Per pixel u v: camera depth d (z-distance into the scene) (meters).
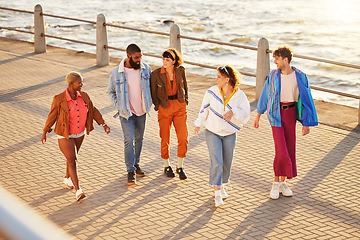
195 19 36.81
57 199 5.45
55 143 7.41
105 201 5.41
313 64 20.97
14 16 35.66
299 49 25.95
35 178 6.05
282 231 4.68
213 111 5.24
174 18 37.34
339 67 20.38
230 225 4.82
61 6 43.38
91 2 46.38
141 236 4.56
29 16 35.78
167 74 5.91
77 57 13.90
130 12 40.59
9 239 0.47
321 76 18.98
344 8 42.22
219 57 22.83
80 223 4.84
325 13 39.62
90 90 10.45
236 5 45.31
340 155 6.94
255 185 5.89
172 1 48.06
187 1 48.31
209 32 31.47
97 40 12.82
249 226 4.80
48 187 5.79
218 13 40.31
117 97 5.80
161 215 5.06
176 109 5.97
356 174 6.24
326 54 24.73
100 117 5.61
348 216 5.05
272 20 36.31
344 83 17.98
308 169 6.40
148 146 7.34
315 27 33.12
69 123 5.30
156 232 4.65
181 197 5.55
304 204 5.34
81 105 5.34
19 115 8.80
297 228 4.75
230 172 5.73
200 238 4.52
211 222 4.89
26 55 14.02
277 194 5.49
